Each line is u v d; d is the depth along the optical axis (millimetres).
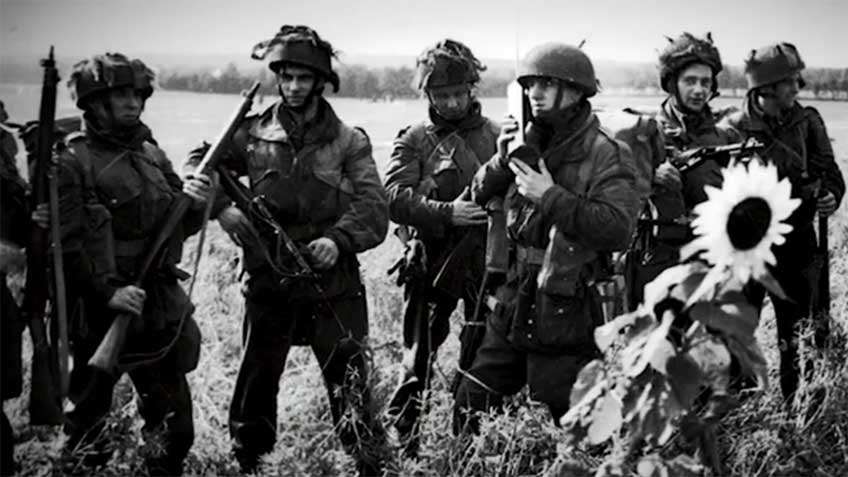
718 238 2486
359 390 4012
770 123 5027
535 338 3604
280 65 3949
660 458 2910
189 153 4188
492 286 3824
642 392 2807
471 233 4535
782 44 4992
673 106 4895
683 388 2676
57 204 3533
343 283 4078
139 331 3791
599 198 3518
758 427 3877
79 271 3617
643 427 2740
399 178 4645
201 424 4504
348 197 4059
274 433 4129
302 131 4016
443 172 4594
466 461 3707
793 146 4977
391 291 6102
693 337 2695
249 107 4004
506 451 3619
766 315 5855
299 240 4004
